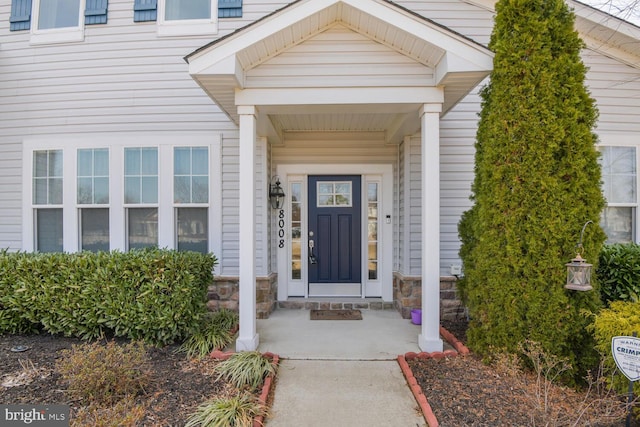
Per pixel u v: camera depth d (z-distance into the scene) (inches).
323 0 127.5
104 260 151.3
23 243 209.3
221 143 201.9
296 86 140.0
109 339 154.0
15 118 211.3
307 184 221.3
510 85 124.3
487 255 130.4
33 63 209.5
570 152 118.3
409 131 188.2
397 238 213.0
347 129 211.2
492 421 95.3
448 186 200.4
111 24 205.0
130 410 98.3
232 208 201.9
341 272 222.5
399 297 202.8
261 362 125.0
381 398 111.0
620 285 136.9
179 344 149.0
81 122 206.1
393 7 127.5
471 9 198.1
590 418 96.3
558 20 123.3
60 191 207.8
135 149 204.1
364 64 139.8
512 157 123.5
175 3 204.4
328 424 98.7
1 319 155.3
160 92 203.2
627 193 197.9
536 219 119.3
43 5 211.2
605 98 199.2
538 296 118.3
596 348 104.5
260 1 199.8
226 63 127.3
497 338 126.7
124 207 203.3
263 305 193.8
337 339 158.2
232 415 95.5
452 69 127.7
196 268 152.5
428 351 140.8
